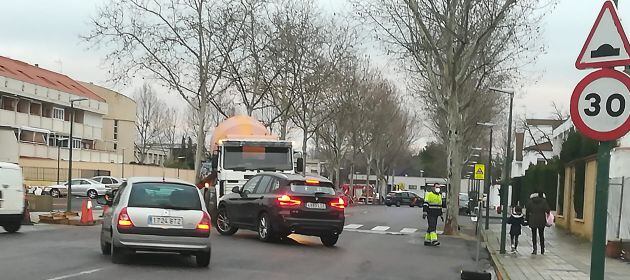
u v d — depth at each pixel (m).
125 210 11.54
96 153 65.06
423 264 15.34
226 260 13.30
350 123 55.09
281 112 40.09
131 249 11.50
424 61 29.61
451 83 26.81
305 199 16.97
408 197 69.25
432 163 93.56
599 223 5.97
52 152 58.53
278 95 44.41
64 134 63.44
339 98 48.91
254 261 13.40
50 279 9.86
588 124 5.96
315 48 39.91
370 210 49.31
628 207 18.22
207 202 22.20
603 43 5.97
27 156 54.97
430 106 48.56
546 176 36.28
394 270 13.70
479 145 62.84
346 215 38.50
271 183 17.80
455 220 26.39
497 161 76.88
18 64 63.50
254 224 17.83
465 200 55.81
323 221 17.02
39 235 17.48
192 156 93.25
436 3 26.50
